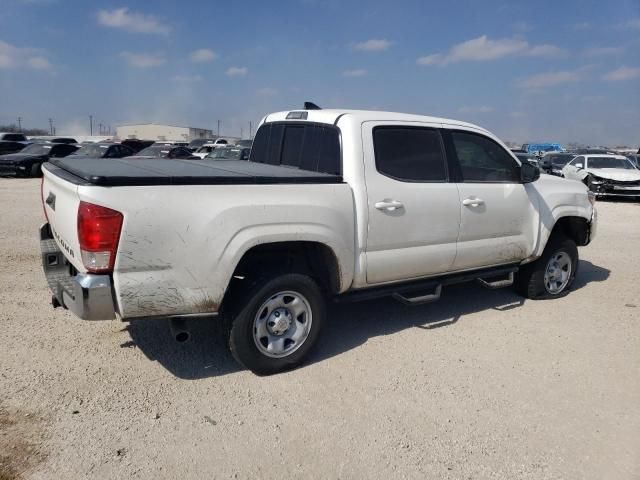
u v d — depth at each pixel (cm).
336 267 421
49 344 444
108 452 303
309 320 416
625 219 1329
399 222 448
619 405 373
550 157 2438
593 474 298
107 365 411
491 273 541
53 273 421
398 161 455
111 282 337
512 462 307
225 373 405
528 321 537
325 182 411
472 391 387
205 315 371
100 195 324
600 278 722
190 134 9844
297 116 492
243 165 486
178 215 346
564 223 641
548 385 400
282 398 370
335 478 290
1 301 542
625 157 1920
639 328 523
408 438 327
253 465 298
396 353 450
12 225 991
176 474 287
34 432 319
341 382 396
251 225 370
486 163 525
